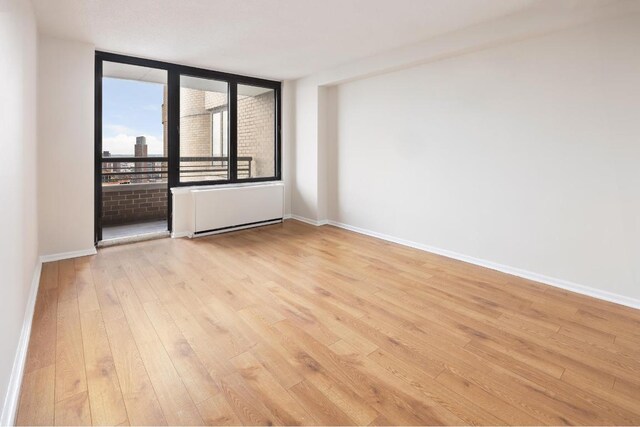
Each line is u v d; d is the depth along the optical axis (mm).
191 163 5184
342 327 2420
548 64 3068
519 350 2156
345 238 4840
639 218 2688
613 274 2838
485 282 3260
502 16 3115
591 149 2881
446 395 1748
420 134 4184
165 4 2852
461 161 3805
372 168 4844
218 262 3785
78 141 3785
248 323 2463
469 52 3596
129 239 4574
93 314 2553
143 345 2158
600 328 2424
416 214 4340
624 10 2576
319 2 2832
